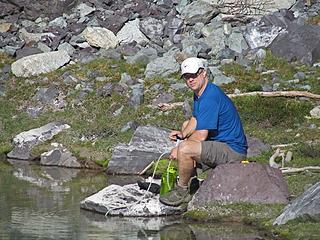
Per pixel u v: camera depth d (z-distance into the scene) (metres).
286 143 18.97
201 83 14.61
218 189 14.45
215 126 14.54
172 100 22.11
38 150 20.67
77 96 22.84
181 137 15.08
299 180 15.57
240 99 21.31
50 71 24.34
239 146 14.77
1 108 23.06
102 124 21.20
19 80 24.20
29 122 22.28
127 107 22.08
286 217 13.42
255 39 24.75
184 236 13.51
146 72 23.48
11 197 16.42
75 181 18.20
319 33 24.28
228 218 14.20
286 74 23.02
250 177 14.42
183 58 23.95
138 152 18.97
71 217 14.80
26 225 14.20
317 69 23.30
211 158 14.59
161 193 15.08
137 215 14.89
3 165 20.12
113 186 15.79
